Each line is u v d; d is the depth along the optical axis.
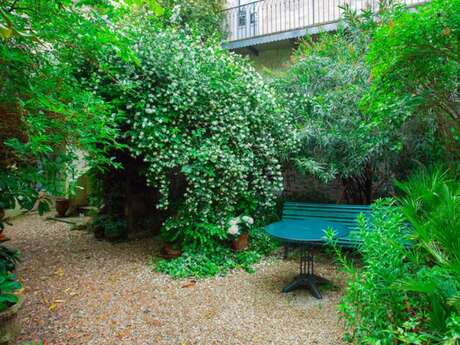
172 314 2.96
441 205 2.25
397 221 2.33
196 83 4.14
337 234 3.45
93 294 3.36
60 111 2.27
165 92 4.05
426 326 1.88
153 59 4.00
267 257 4.49
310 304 3.17
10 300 2.20
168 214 5.16
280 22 8.16
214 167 4.19
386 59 3.17
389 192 4.76
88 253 4.70
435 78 3.34
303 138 4.76
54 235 5.67
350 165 4.57
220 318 2.89
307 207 4.46
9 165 2.68
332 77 4.93
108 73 3.58
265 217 5.20
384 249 2.16
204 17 7.62
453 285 1.79
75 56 3.29
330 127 4.62
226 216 4.43
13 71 2.37
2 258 2.82
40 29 2.49
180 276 3.81
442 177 3.09
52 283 3.64
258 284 3.65
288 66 5.84
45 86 2.50
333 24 6.71
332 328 2.71
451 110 3.77
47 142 2.51
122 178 5.60
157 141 4.07
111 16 2.94
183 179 4.79
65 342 2.49
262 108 4.56
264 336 2.61
